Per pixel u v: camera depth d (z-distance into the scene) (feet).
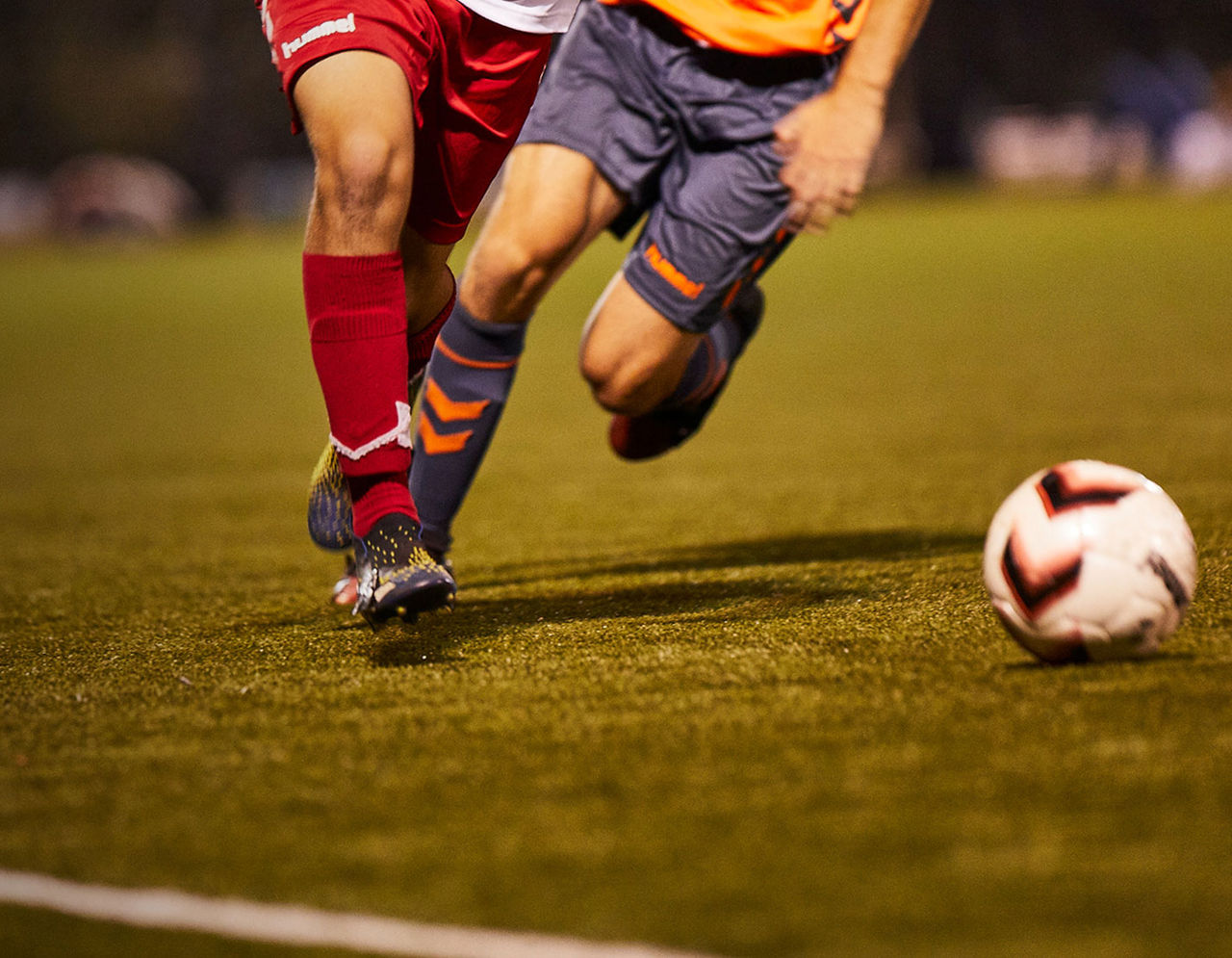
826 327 91.97
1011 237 160.35
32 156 373.40
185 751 17.08
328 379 20.63
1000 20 335.67
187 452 59.21
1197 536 28.60
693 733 16.69
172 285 165.07
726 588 26.55
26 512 45.88
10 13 369.91
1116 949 11.27
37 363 100.22
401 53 20.57
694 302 27.35
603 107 27.09
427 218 23.36
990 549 19.25
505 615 24.84
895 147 313.73
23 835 14.55
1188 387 58.75
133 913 12.60
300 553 36.17
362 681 20.01
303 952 11.75
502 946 11.62
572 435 58.18
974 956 11.23
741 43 26.86
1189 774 14.61
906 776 14.92
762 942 11.53
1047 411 54.75
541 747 16.47
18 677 21.80
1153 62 345.72
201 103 330.95
